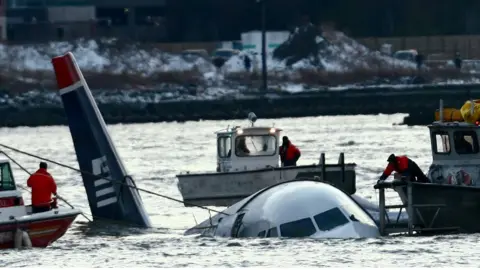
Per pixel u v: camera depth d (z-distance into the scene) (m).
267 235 113.19
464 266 100.62
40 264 105.75
